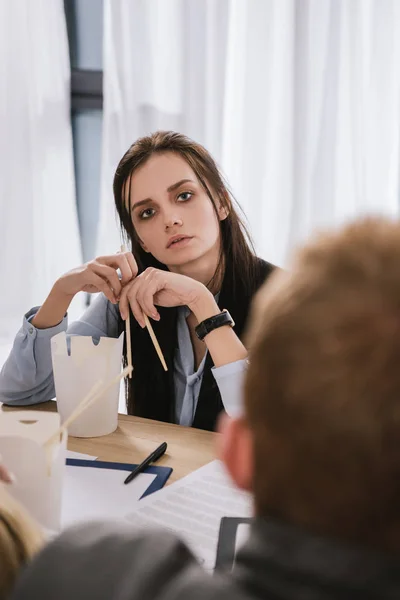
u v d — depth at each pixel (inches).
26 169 97.7
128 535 14.9
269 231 101.8
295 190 99.5
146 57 97.0
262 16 96.0
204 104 97.7
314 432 11.2
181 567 13.6
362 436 10.9
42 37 97.2
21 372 47.4
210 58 96.8
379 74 99.4
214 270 55.5
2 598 17.8
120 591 13.2
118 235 99.2
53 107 99.3
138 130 98.7
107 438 40.8
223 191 55.2
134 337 54.7
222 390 43.6
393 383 10.8
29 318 49.4
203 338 46.2
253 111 98.5
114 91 97.0
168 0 95.6
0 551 17.9
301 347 11.5
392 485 11.0
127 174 54.3
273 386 11.8
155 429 42.4
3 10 94.4
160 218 53.0
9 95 96.1
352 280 11.7
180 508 31.7
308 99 97.4
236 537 28.0
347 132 100.3
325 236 12.9
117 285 48.7
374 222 12.9
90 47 105.7
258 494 12.7
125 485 34.3
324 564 11.2
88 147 107.9
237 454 13.9
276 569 11.7
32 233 99.0
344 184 102.0
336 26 96.2
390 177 103.6
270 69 97.5
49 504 28.9
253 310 13.4
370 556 11.1
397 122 102.0
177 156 53.1
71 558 14.5
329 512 11.5
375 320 11.1
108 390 40.7
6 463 28.3
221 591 12.1
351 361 11.0
